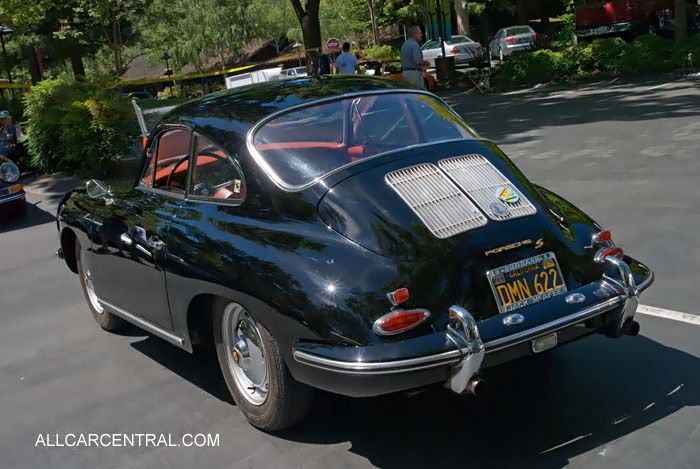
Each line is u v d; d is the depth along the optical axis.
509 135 13.37
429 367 3.22
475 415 3.97
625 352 4.53
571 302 3.58
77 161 14.28
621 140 11.27
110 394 4.76
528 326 3.43
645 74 20.91
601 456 3.46
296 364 3.46
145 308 4.76
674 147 10.23
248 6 56.22
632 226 6.95
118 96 14.31
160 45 39.84
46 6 23.53
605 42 22.00
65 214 5.67
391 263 3.42
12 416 4.59
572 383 4.20
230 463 3.77
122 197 5.11
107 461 3.95
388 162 3.91
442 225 3.61
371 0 47.72
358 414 4.11
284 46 62.91
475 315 3.42
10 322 6.46
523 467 3.44
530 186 4.08
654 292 5.41
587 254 3.82
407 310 3.28
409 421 3.98
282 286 3.48
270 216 3.83
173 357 5.30
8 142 14.88
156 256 4.36
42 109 14.43
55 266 8.23
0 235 10.20
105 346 5.63
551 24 48.66
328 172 3.83
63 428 4.37
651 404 3.89
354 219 3.59
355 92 4.45
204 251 3.95
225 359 4.15
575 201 8.09
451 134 4.36
